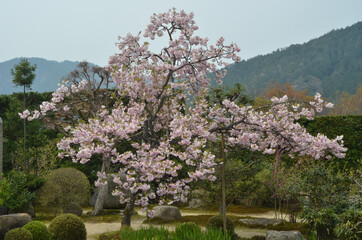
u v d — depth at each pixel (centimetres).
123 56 1108
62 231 867
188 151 957
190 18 1120
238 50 1055
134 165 928
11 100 2152
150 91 1044
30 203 1388
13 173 1478
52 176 1448
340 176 1043
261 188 1512
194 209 1664
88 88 1530
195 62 1051
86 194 1477
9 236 738
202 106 1040
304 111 982
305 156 1372
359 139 1758
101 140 877
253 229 1134
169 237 771
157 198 1761
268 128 958
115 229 1174
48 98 2291
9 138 1928
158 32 1132
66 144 923
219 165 1304
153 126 1136
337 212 944
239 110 958
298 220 1227
